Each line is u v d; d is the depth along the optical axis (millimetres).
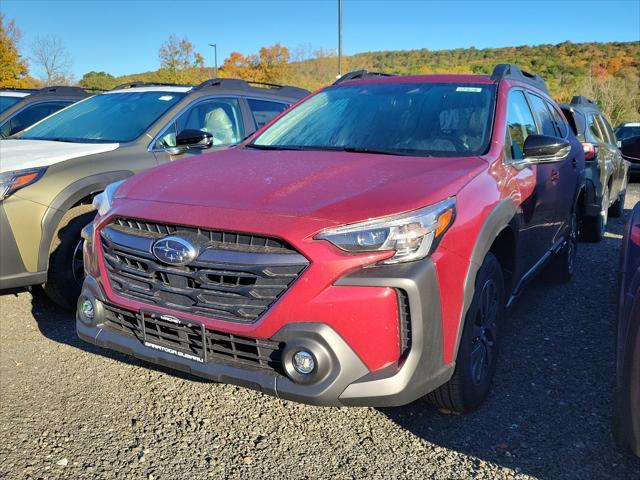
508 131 3551
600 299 4949
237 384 2516
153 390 3326
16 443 2793
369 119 3713
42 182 4016
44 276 4051
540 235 4008
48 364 3639
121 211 2807
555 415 3043
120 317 2859
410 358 2406
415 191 2566
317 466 2637
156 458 2697
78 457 2697
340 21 25125
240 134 5723
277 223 2408
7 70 28984
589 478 2533
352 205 2447
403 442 2814
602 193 7031
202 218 2547
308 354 2346
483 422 2975
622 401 2289
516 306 4734
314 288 2328
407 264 2395
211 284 2502
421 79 4074
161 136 4965
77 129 5211
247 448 2779
